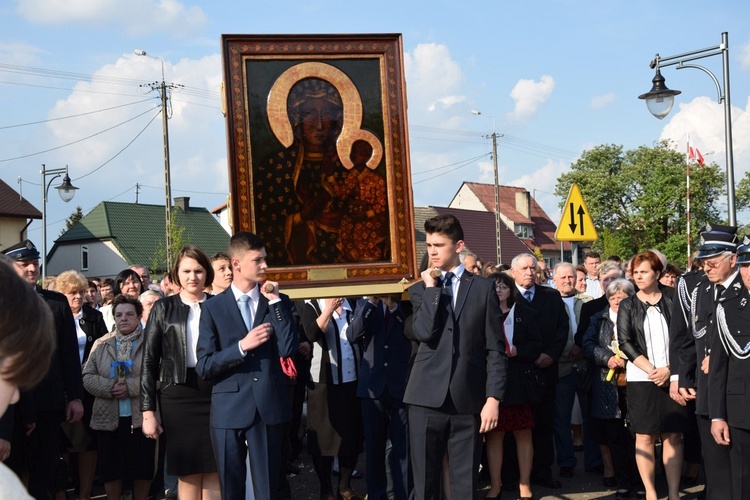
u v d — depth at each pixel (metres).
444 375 5.71
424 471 5.77
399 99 6.99
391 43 6.99
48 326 1.71
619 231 67.00
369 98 6.96
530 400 7.47
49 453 6.55
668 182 63.78
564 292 9.41
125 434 7.20
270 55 6.76
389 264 6.95
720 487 6.20
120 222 57.50
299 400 9.11
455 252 5.89
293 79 6.81
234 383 5.70
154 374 6.20
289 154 6.80
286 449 7.95
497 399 5.68
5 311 1.62
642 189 66.00
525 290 8.11
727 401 5.94
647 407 7.11
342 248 6.89
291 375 5.89
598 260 12.95
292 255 6.78
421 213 57.72
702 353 6.33
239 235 5.91
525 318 7.55
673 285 8.61
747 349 5.83
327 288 6.76
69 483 8.86
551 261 79.69
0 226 41.19
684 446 8.23
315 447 7.66
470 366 5.74
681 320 6.82
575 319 9.27
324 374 7.66
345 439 7.62
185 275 6.25
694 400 7.48
